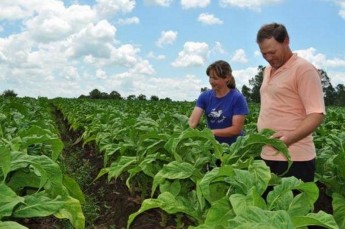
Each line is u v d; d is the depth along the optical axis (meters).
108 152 6.82
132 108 19.00
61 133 18.19
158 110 17.19
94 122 11.55
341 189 5.23
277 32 4.20
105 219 6.20
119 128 8.16
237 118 5.95
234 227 2.09
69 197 3.67
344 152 4.74
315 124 4.19
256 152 4.07
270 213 2.13
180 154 4.63
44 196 3.40
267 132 4.12
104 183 8.05
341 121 12.64
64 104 30.50
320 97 4.23
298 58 4.36
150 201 3.59
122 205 6.25
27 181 3.93
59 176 3.52
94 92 74.69
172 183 4.12
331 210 6.14
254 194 2.64
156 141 5.32
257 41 4.38
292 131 4.33
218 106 6.06
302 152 4.45
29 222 5.24
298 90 4.30
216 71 5.81
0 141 4.25
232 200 2.64
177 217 4.74
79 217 3.64
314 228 4.57
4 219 3.25
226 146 4.61
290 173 4.50
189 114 14.66
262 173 3.09
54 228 5.30
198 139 4.88
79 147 13.82
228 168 3.16
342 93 76.50
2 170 3.31
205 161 4.19
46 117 11.98
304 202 2.81
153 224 5.46
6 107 8.64
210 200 3.21
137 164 5.62
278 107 4.44
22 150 4.23
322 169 5.51
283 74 4.38
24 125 6.78
